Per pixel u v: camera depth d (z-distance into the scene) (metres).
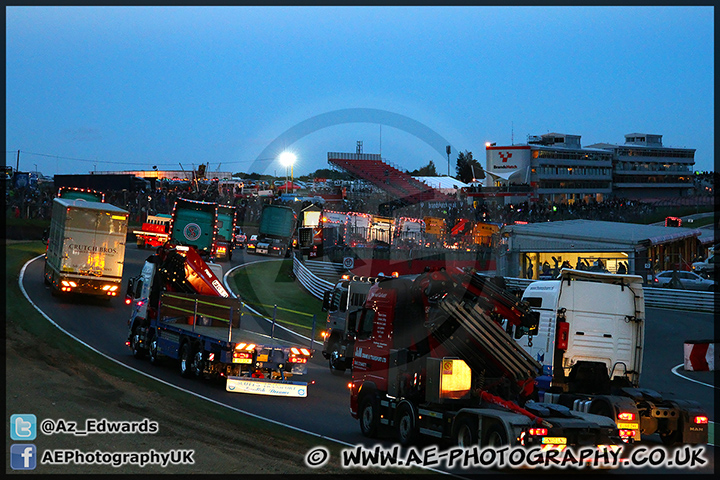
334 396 15.98
